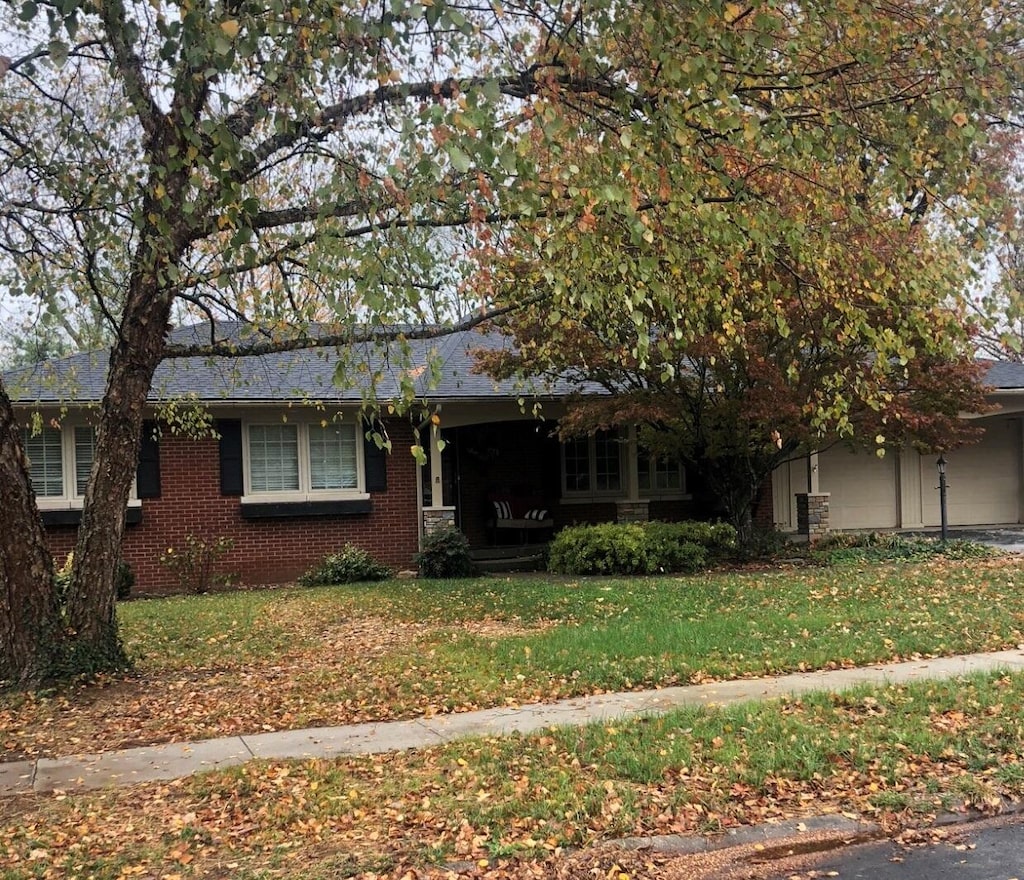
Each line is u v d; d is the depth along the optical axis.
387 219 6.37
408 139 5.00
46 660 7.59
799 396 12.30
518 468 17.89
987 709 6.20
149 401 13.40
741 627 9.15
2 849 4.37
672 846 4.30
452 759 5.50
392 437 15.42
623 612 10.21
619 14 5.86
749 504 15.10
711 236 6.43
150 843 4.42
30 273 8.38
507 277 8.16
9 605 7.59
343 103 6.38
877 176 7.29
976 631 8.84
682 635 8.80
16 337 11.41
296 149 7.07
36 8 5.12
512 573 14.91
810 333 10.46
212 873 4.06
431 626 9.98
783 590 11.42
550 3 6.04
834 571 13.23
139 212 6.60
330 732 6.25
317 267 5.86
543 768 5.27
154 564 14.16
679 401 13.26
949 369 12.70
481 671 7.77
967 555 14.53
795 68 6.64
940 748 5.44
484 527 17.62
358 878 3.98
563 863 4.12
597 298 6.12
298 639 9.62
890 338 6.68
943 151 6.97
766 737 5.69
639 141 5.86
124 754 5.88
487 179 5.74
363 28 5.36
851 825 4.53
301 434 15.03
